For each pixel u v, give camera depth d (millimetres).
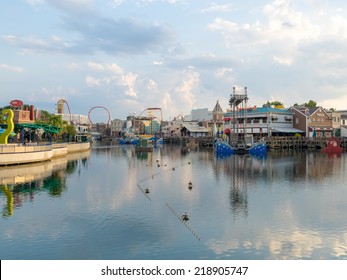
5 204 32750
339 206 31281
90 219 27297
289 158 82188
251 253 20188
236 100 107312
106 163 74688
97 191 39438
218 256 19750
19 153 62000
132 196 36344
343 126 141125
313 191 38531
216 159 82188
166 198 35188
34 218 27703
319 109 134750
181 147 147125
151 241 22219
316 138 118875
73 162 76062
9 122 65250
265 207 30938
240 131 136250
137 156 96500
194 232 23891
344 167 61781
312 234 23453
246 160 78062
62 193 38219
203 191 39000
